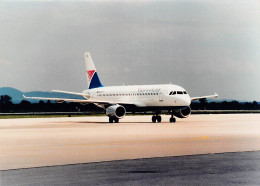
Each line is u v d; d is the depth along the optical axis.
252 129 83.44
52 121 132.75
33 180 29.44
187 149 47.53
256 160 38.34
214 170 32.88
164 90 112.25
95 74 140.00
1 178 30.23
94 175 31.03
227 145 51.94
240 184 27.61
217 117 161.50
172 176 30.42
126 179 29.39
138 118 159.38
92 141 58.25
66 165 35.97
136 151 45.78
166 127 91.19
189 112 115.56
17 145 53.34
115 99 127.25
